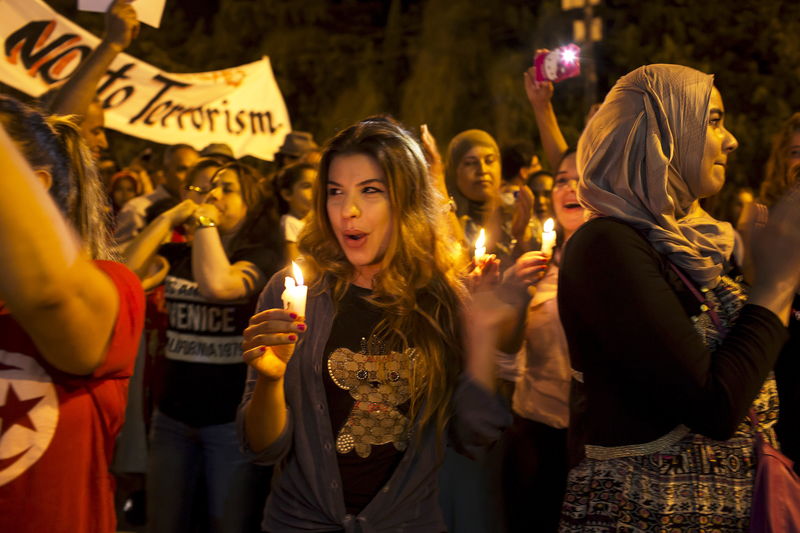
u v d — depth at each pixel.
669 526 2.03
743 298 2.16
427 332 2.29
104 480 1.69
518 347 2.31
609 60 13.44
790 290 2.05
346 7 16.09
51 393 1.58
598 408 2.12
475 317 2.15
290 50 15.53
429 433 2.30
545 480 3.53
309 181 4.75
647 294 2.02
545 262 2.27
